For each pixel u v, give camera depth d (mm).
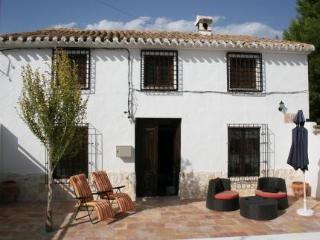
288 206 9523
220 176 10750
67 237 7016
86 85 10312
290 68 11250
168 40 10156
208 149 10727
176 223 8016
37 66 10117
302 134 8883
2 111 10078
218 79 10812
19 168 10102
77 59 10344
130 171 10383
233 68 11000
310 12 17000
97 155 10305
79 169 10281
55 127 7145
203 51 10766
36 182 10125
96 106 10312
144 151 10766
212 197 9258
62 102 7188
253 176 10977
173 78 10648
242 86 11023
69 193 10188
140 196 10758
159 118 10625
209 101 10758
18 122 10102
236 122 10875
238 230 7500
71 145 8750
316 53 16047
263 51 10992
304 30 16328
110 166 10336
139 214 8781
